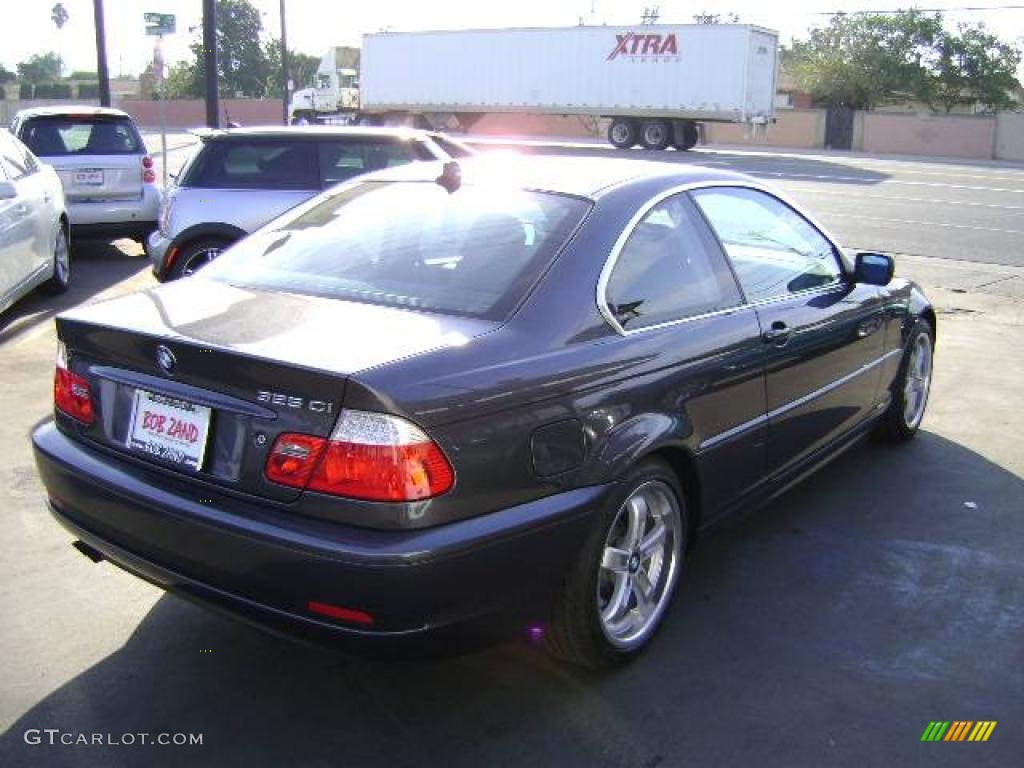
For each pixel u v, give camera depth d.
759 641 3.60
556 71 35.41
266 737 3.03
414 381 2.71
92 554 3.35
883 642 3.62
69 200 10.84
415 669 3.39
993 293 10.30
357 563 2.62
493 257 3.36
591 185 3.68
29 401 6.04
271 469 2.76
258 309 3.21
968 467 5.33
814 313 4.30
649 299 3.50
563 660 3.37
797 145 44.22
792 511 4.73
